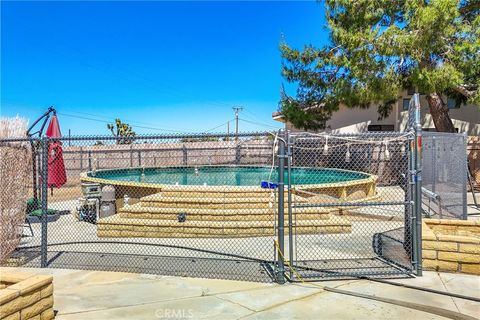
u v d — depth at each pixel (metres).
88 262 5.88
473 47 11.72
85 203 9.19
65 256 6.22
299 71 15.53
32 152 6.55
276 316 3.91
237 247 6.66
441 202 7.90
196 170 16.89
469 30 12.09
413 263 5.12
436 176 8.50
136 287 4.80
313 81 15.19
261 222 7.46
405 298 4.35
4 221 5.87
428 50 12.16
